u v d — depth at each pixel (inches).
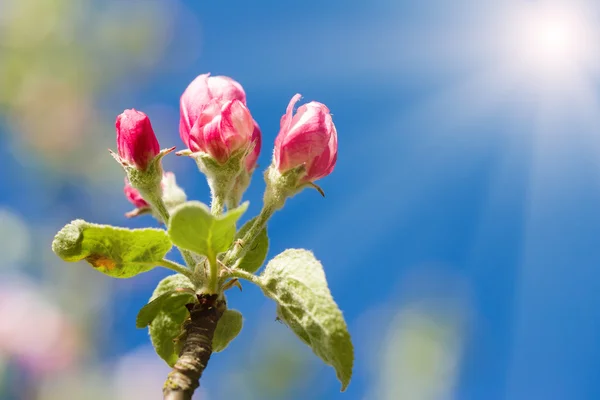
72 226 11.6
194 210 11.1
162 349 11.9
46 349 18.7
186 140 12.1
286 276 11.5
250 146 12.0
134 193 12.6
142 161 11.9
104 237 11.6
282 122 12.1
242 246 11.8
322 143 11.9
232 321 12.0
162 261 11.7
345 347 11.3
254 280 11.6
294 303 11.4
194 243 11.3
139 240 11.6
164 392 11.2
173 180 12.6
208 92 12.1
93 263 11.7
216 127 11.9
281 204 12.0
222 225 11.2
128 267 11.7
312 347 11.5
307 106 12.0
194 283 11.7
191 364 11.3
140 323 11.9
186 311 12.0
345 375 11.2
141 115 12.0
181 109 12.1
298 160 11.9
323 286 11.4
